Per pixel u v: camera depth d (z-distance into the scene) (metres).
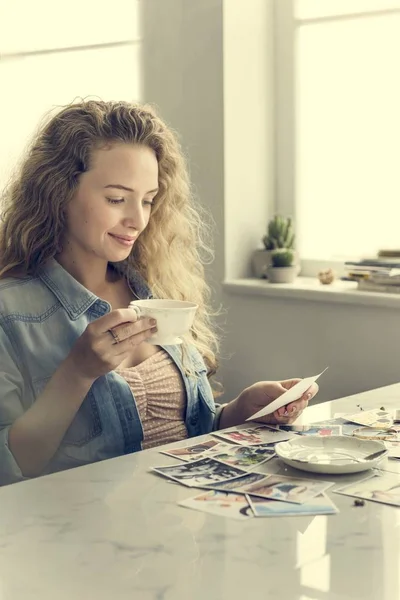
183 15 3.53
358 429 1.67
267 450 1.52
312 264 3.58
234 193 3.50
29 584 0.99
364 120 3.40
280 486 1.32
